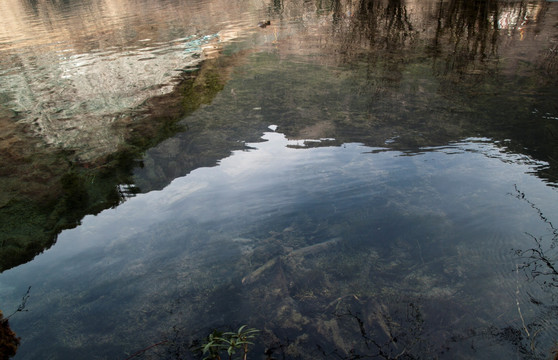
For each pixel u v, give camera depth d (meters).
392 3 14.80
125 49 10.14
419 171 4.22
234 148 5.16
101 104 6.81
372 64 8.06
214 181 4.43
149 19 14.47
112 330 2.57
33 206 4.22
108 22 14.41
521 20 10.80
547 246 2.92
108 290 2.93
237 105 6.51
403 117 5.63
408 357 2.20
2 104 7.01
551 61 7.38
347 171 4.34
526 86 6.38
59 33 12.99
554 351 2.10
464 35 9.79
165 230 3.63
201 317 2.62
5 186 4.58
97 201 4.26
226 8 15.79
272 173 4.46
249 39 10.45
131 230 3.69
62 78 8.19
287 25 11.93
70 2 21.72
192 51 9.60
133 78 7.97
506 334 2.26
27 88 7.75
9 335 2.23
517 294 2.53
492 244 3.02
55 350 2.45
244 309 2.67
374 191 3.92
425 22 11.40
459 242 3.10
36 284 3.07
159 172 4.74
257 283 2.89
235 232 3.50
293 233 3.41
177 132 5.73
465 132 5.04
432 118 5.53
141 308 2.73
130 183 4.56
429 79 7.03
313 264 3.04
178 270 3.09
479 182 3.91
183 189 4.33
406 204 3.66
